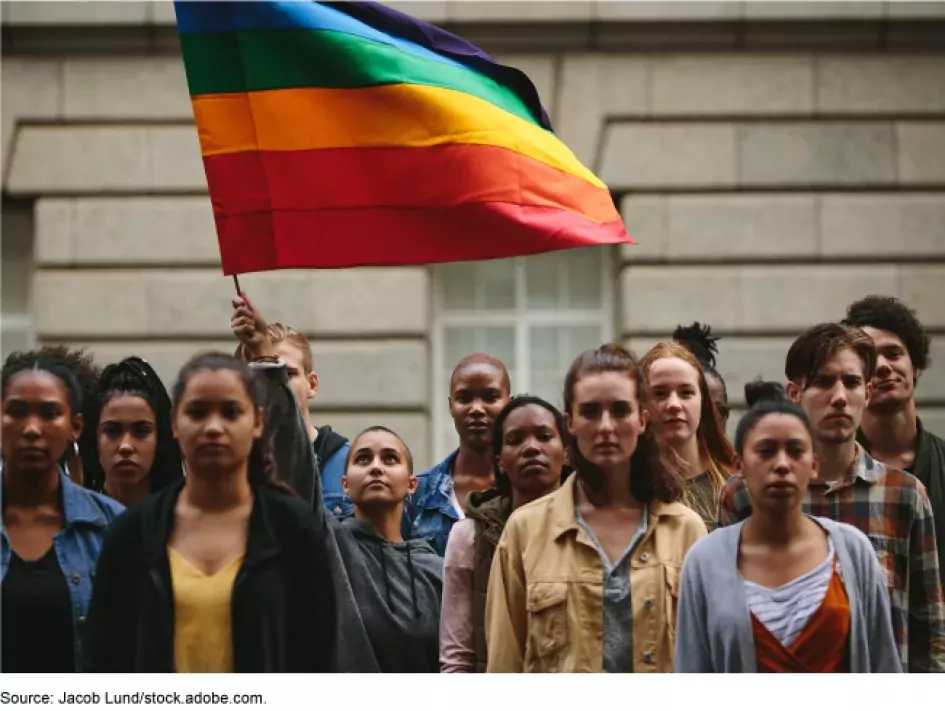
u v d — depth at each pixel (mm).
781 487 5699
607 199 7488
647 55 13539
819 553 5754
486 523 6598
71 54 13617
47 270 13477
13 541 6105
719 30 13469
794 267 13414
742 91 13508
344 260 7098
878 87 13500
